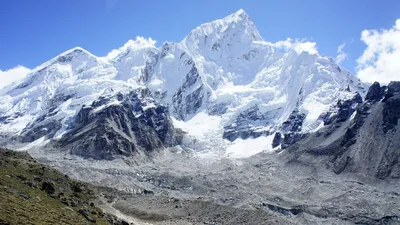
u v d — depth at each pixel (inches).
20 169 7012.8
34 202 4744.1
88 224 4645.7
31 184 5812.0
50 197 5536.4
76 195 6993.1
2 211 3782.0
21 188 5275.6
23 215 3900.1
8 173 5959.6
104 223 5403.5
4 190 4719.5
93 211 5940.0
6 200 4264.3
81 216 5118.1
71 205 5644.7
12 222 3545.8
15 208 4060.0
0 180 5201.8
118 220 6358.3
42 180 6712.6
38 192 5492.1
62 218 4402.1
